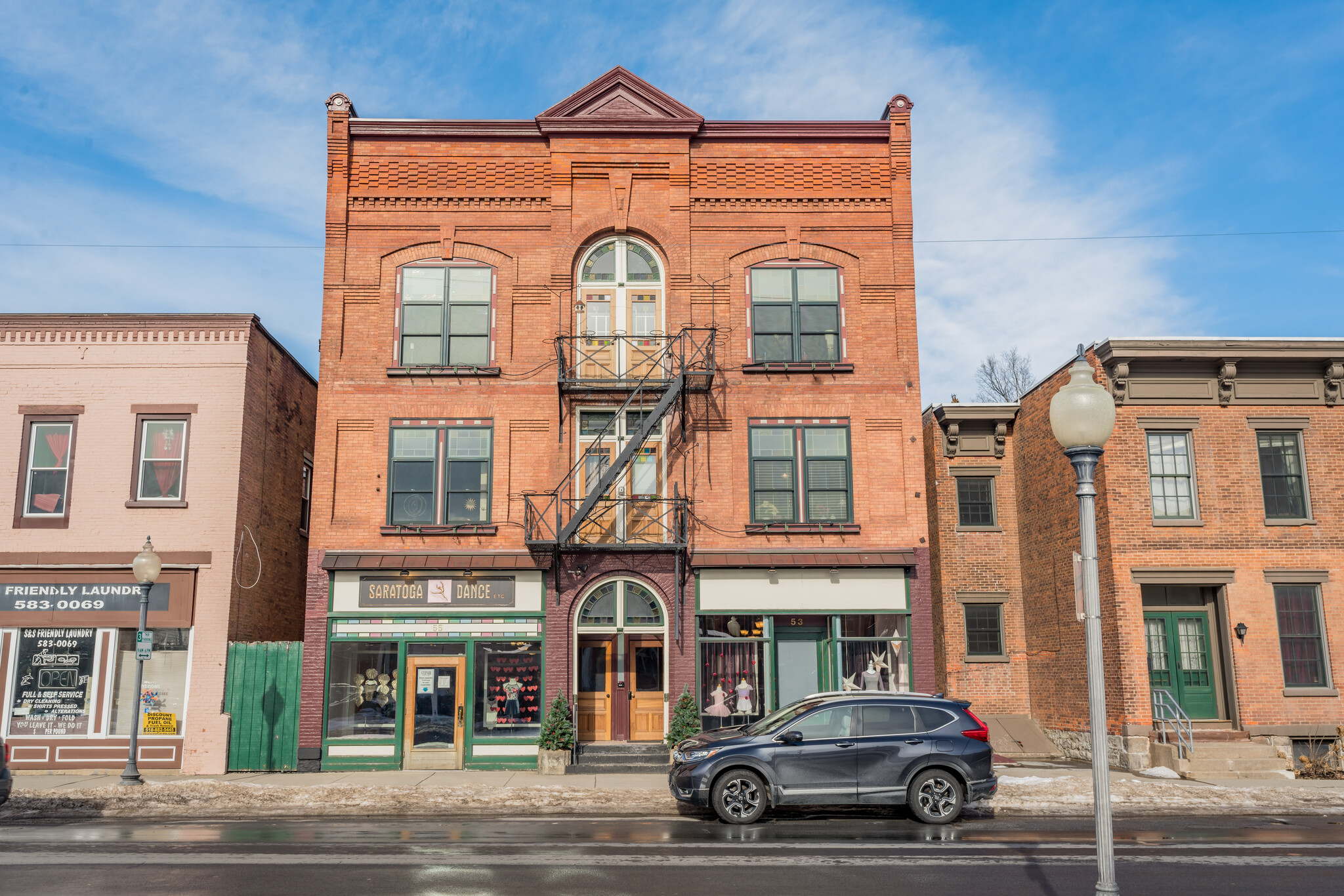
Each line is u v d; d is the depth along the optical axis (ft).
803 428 68.03
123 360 67.21
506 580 65.41
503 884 31.91
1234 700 64.85
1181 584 66.23
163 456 66.64
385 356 67.87
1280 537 66.85
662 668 66.39
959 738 45.75
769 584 65.67
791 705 49.67
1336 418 68.59
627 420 68.13
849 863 35.55
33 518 65.46
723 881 32.45
